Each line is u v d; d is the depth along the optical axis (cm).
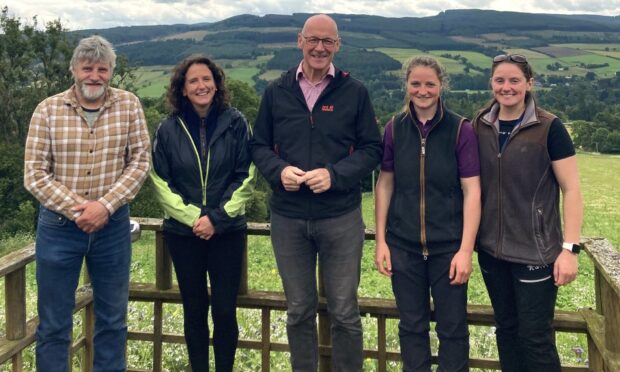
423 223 332
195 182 361
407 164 337
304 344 367
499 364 383
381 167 358
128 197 338
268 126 362
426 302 346
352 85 351
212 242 364
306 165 346
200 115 368
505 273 334
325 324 398
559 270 308
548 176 318
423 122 337
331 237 352
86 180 333
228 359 374
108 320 357
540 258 315
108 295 354
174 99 364
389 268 346
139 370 430
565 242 310
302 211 352
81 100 335
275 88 359
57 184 326
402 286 343
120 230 352
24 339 342
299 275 360
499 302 339
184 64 358
